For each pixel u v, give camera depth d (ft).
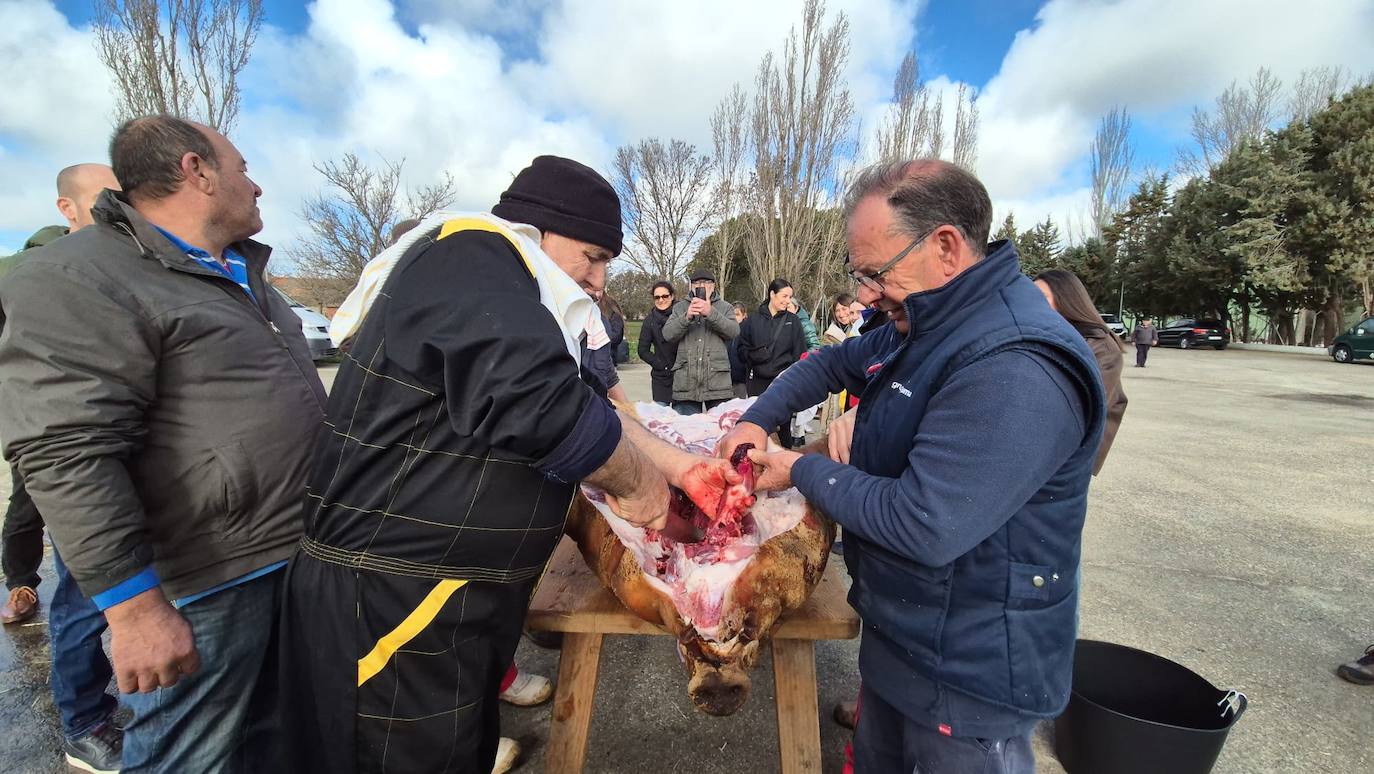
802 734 5.80
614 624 5.71
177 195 4.92
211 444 4.89
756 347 19.90
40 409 4.12
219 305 4.99
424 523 4.05
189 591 4.98
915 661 4.43
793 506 5.68
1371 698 8.23
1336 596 11.14
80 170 7.64
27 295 4.16
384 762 4.31
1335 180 74.33
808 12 66.39
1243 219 80.12
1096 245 122.21
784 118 68.80
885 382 4.77
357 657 4.20
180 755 5.14
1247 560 12.78
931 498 3.89
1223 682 8.56
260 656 5.45
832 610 5.86
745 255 91.35
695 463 5.63
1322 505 16.46
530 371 3.53
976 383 3.89
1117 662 7.27
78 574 4.26
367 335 4.09
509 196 4.84
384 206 50.90
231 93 36.58
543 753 7.33
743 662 4.90
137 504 4.47
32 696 8.20
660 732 7.65
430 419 3.94
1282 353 76.84
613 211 4.99
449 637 4.25
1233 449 23.32
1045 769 7.01
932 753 4.50
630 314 99.40
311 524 4.35
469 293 3.69
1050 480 4.10
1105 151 130.52
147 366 4.52
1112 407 8.85
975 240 4.33
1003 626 4.16
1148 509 16.07
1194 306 97.50
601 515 5.62
